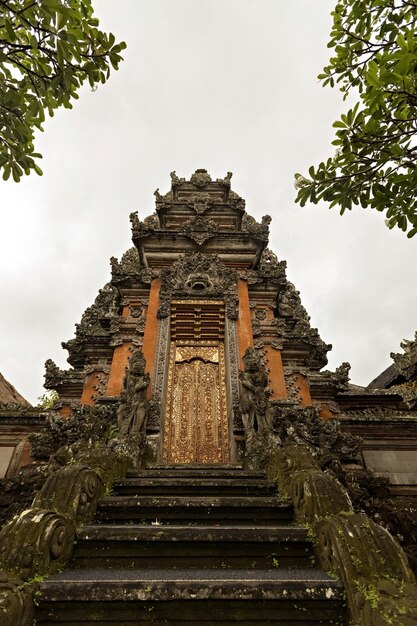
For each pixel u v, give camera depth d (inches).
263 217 619.8
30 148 227.5
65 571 150.2
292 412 405.4
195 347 503.8
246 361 404.8
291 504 212.7
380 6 208.8
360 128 215.3
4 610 107.0
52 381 560.7
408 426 484.7
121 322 514.3
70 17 199.3
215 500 214.1
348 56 225.9
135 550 165.0
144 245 585.0
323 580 133.4
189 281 531.2
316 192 229.8
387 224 220.2
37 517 148.6
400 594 117.1
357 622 116.5
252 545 168.2
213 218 675.4
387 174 218.4
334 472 335.3
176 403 453.1
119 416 359.9
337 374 595.5
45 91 212.5
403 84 192.7
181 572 151.6
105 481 233.6
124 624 121.6
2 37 212.1
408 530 321.7
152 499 213.2
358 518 151.5
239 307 520.4
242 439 379.2
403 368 558.3
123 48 212.5
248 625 122.8
